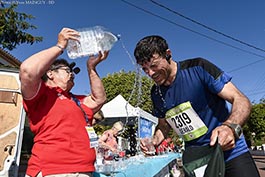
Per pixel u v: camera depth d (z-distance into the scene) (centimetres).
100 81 222
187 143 197
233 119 149
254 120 2456
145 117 873
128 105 829
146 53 176
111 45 208
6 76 365
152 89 210
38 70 159
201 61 183
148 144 267
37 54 163
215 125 184
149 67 180
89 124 197
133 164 301
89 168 175
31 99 168
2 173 341
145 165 300
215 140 141
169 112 199
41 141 170
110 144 477
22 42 941
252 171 179
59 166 163
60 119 174
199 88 182
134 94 1185
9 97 362
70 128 175
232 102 167
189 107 186
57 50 168
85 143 178
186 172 168
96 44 195
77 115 184
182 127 195
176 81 187
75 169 166
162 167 424
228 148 143
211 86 177
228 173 182
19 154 357
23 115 365
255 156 2442
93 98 219
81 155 172
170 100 194
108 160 365
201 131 187
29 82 159
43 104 174
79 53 191
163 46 179
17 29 922
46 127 171
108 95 2005
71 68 207
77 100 200
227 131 142
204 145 176
